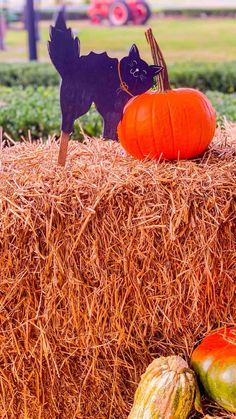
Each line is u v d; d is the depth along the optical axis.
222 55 9.48
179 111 1.65
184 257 1.56
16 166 1.67
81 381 1.63
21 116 3.42
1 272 1.50
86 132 3.13
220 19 15.23
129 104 1.69
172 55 9.60
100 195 1.50
